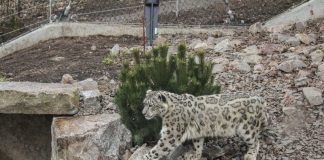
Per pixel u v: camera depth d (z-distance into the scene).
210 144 5.64
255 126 5.17
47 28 10.37
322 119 6.02
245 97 5.21
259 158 5.41
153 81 5.50
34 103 6.43
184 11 11.04
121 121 5.83
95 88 7.13
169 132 5.00
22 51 9.90
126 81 5.60
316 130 5.84
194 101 5.08
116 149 5.67
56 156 5.73
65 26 10.45
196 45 8.64
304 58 7.59
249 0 11.39
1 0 11.67
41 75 8.14
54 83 7.22
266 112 5.32
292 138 5.71
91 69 8.17
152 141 5.63
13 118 7.59
